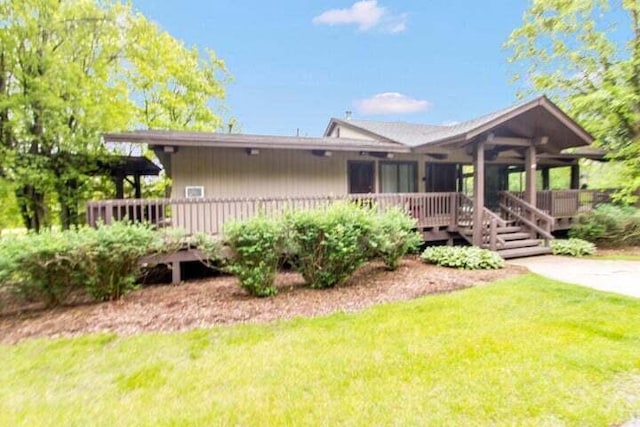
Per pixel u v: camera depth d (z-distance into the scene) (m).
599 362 3.33
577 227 12.03
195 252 7.09
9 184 10.19
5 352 3.91
